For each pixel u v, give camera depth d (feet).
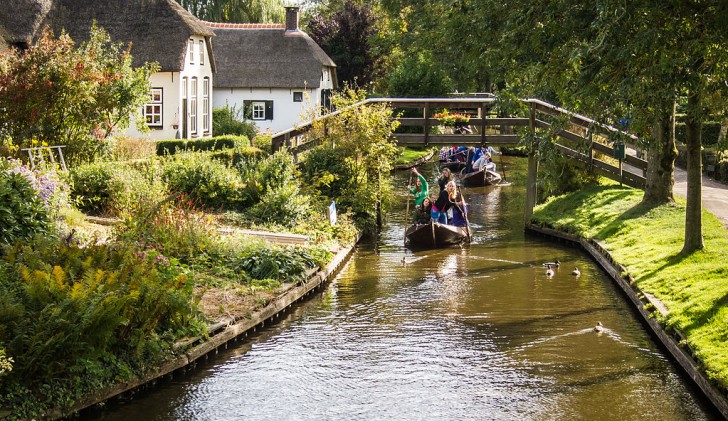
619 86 33.60
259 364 37.40
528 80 40.57
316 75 142.51
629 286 48.42
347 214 69.82
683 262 48.37
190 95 114.01
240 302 43.75
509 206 87.51
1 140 63.31
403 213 83.82
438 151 142.72
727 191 76.95
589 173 80.74
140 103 76.28
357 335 41.83
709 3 33.09
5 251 38.17
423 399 33.45
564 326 43.27
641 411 32.09
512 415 31.86
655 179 67.05
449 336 41.65
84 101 68.64
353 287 51.90
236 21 170.40
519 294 50.01
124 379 32.60
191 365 36.58
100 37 79.82
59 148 64.90
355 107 73.82
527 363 37.65
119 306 31.76
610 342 40.55
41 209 44.32
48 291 31.68
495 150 142.82
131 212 53.21
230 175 68.28
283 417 31.60
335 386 34.86
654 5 31.81
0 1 105.81
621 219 65.00
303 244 56.59
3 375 27.76
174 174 67.77
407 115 131.13
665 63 32.09
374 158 73.72
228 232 55.67
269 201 64.59
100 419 30.99
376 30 159.12
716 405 31.22
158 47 108.58
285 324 43.68
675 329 38.60
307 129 77.30
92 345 31.50
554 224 69.46
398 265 58.65
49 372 29.60
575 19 33.91
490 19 43.27
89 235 47.57
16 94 65.31
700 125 48.52
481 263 59.26
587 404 32.86
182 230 49.83
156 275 36.58
